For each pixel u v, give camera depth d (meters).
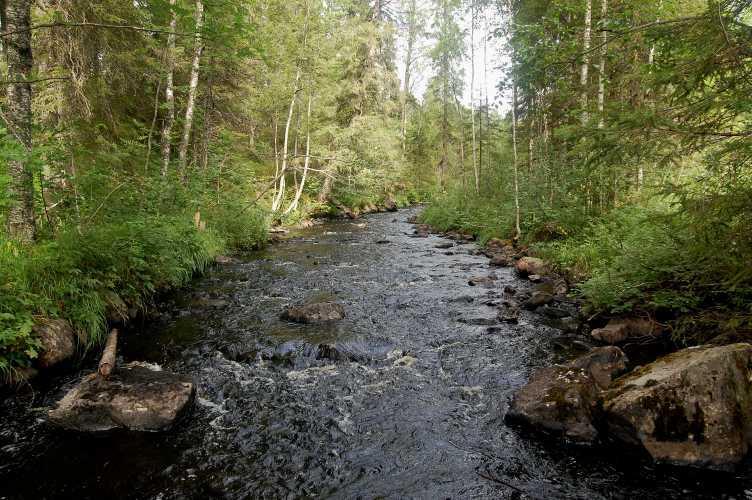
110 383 4.75
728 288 5.24
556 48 6.54
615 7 10.86
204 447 4.16
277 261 13.29
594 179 9.78
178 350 6.35
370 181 27.86
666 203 9.12
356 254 14.70
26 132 6.77
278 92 21.00
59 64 10.99
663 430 3.79
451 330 7.22
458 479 3.71
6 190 6.05
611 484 3.59
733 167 4.21
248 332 7.08
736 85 4.00
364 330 7.18
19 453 4.01
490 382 5.43
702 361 3.95
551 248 11.98
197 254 11.35
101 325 6.42
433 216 23.36
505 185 19.22
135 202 10.24
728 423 3.69
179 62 15.71
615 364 5.12
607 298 7.09
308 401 5.01
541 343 6.57
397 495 3.53
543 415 4.30
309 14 20.23
